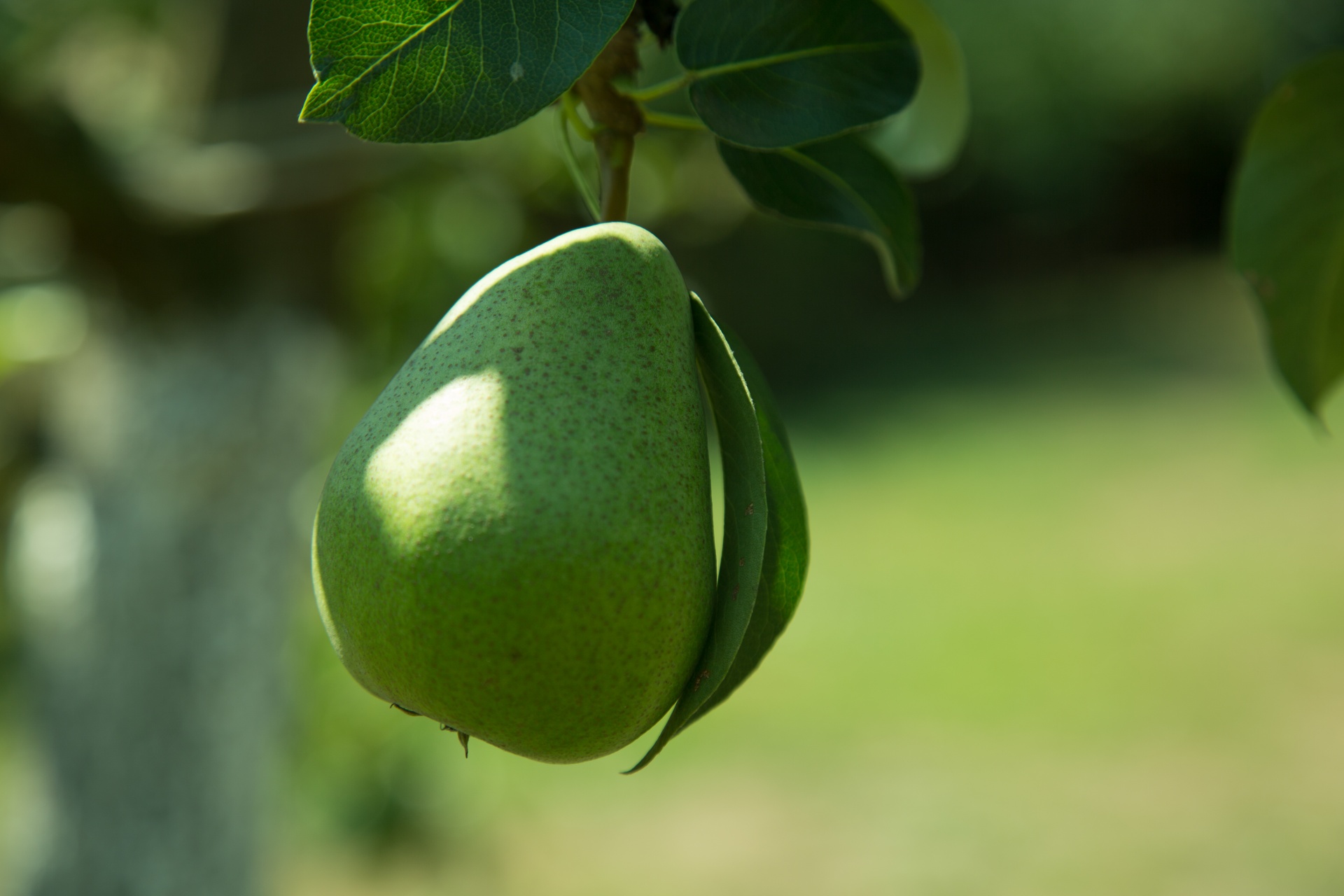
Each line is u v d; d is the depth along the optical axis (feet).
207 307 8.76
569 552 2.68
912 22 4.47
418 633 2.71
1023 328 50.72
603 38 2.59
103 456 9.09
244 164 8.33
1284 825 15.17
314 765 11.29
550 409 2.79
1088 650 20.99
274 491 9.34
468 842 13.91
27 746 10.07
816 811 16.61
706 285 39.42
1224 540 25.73
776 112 3.16
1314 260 4.88
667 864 15.56
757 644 3.16
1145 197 60.29
